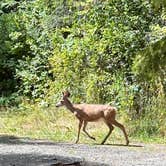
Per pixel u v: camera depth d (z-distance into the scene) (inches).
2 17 957.8
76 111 615.8
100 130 682.8
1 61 945.5
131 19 751.7
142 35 748.0
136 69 343.3
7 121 757.3
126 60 760.3
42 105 837.8
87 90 794.8
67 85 820.0
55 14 885.2
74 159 488.4
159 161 488.1
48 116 772.0
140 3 747.4
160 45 333.7
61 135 653.3
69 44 821.2
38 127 713.6
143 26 748.0
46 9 904.3
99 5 773.3
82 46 801.6
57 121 751.1
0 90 944.3
